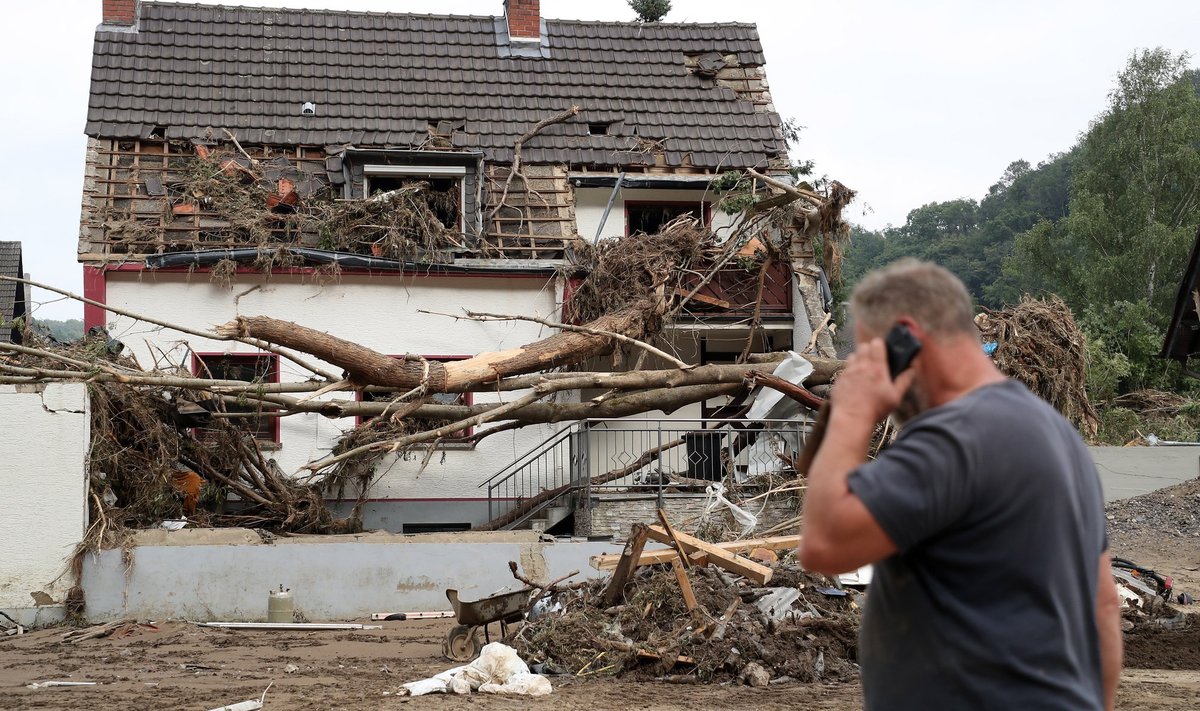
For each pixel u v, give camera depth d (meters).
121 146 19.31
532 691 8.02
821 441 2.68
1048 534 2.38
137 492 14.05
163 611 13.38
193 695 8.09
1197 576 15.30
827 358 17.41
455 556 14.23
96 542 13.16
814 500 2.43
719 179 19.52
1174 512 19.11
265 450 17.45
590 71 22.44
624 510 15.66
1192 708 7.37
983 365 2.60
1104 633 2.71
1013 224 70.38
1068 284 43.09
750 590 9.87
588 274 18.31
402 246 18.08
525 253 19.14
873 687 2.58
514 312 18.67
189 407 14.61
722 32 23.84
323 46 21.80
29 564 13.02
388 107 20.88
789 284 19.41
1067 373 15.72
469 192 19.34
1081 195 42.84
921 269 2.64
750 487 15.91
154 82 20.28
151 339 17.56
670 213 20.94
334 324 18.16
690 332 19.38
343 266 18.03
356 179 18.98
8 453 13.06
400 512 17.88
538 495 17.16
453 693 8.09
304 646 11.34
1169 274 40.75
